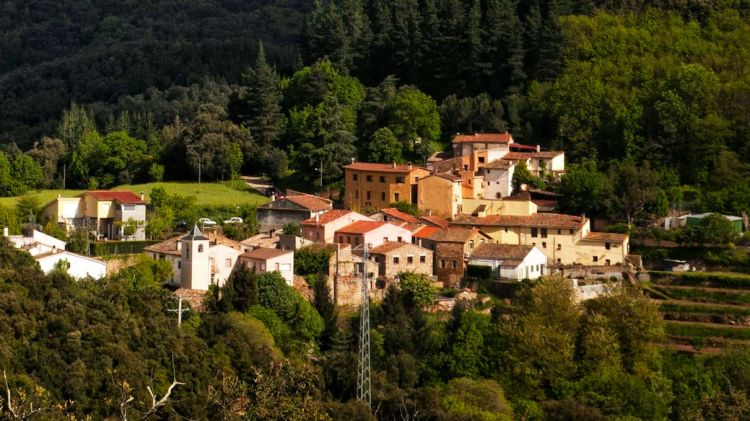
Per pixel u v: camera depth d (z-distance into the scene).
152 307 156.62
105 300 150.88
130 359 133.75
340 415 127.56
